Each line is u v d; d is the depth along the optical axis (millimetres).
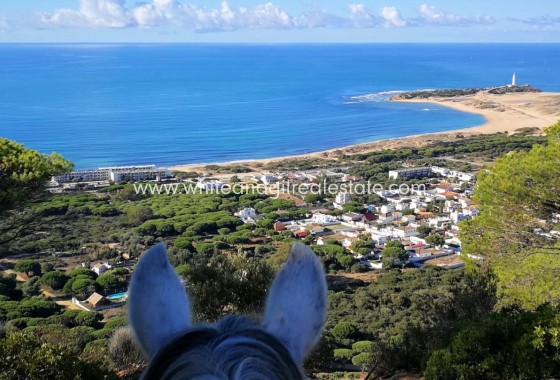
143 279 1032
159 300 981
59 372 6547
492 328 7238
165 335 893
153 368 778
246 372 730
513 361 6734
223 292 10336
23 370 6367
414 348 9266
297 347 915
